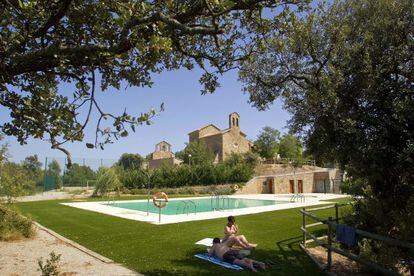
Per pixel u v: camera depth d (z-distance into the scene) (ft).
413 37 23.30
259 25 17.15
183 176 139.54
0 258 29.58
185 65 19.12
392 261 24.93
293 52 28.55
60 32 15.47
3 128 14.26
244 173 146.41
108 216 60.29
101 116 12.73
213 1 13.02
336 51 25.71
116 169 134.41
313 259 29.99
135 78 16.53
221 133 219.20
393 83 22.86
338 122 24.16
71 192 121.19
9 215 39.78
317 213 62.34
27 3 11.25
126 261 29.19
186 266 27.76
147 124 12.83
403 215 23.24
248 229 45.57
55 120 12.52
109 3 13.73
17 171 43.80
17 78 15.35
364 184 30.48
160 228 46.42
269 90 31.53
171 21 12.23
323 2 27.32
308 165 170.50
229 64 18.63
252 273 26.02
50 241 37.70
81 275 24.90
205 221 52.90
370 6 25.36
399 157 21.84
